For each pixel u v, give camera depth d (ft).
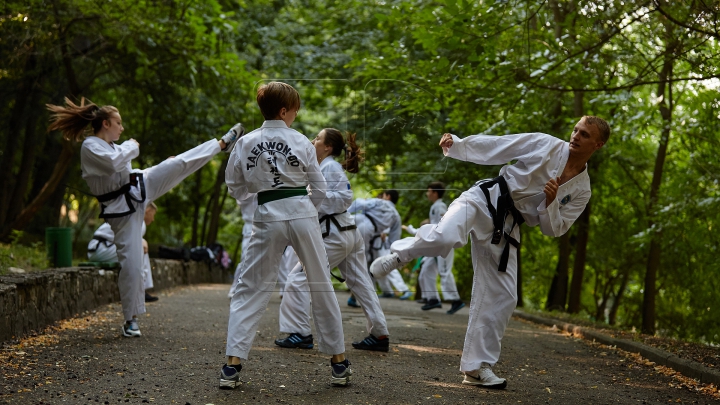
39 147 52.03
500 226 16.10
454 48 25.99
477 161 16.56
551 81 32.89
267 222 15.08
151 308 29.99
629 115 38.58
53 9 38.73
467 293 60.34
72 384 14.60
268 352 19.53
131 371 16.08
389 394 14.97
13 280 20.15
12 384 14.25
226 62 43.62
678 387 17.78
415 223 48.93
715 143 37.76
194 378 15.62
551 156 16.07
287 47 58.59
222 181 70.59
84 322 24.17
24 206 55.21
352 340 22.93
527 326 33.32
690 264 47.37
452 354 21.31
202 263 57.36
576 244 51.08
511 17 33.19
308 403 13.83
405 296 46.26
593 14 24.62
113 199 21.25
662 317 53.93
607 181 52.21
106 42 42.37
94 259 31.94
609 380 18.45
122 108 57.06
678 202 37.35
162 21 40.81
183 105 51.37
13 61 39.24
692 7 23.73
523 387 16.72
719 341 44.96
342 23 57.06
